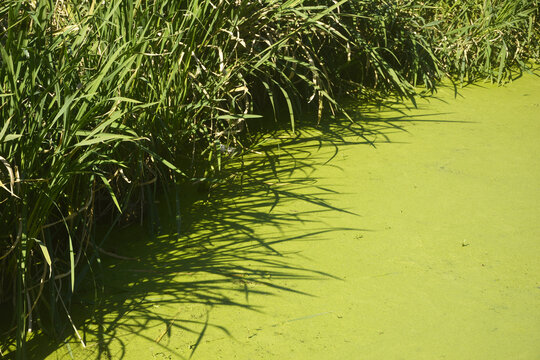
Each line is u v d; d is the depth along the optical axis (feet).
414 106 13.16
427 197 9.37
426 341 6.49
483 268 7.70
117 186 8.63
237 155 10.68
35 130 6.94
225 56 10.58
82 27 7.99
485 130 11.92
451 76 15.21
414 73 14.29
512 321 6.77
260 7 11.52
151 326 6.77
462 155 10.78
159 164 9.32
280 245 8.17
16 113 6.73
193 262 7.85
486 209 9.05
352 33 13.08
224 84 10.40
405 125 12.12
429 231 8.48
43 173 7.20
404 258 7.89
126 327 6.76
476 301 7.10
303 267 7.72
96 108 6.86
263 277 7.52
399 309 6.98
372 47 13.35
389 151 10.91
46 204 6.63
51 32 7.72
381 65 14.14
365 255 7.96
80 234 8.05
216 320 6.84
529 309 6.96
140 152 8.30
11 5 7.08
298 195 9.41
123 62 7.58
